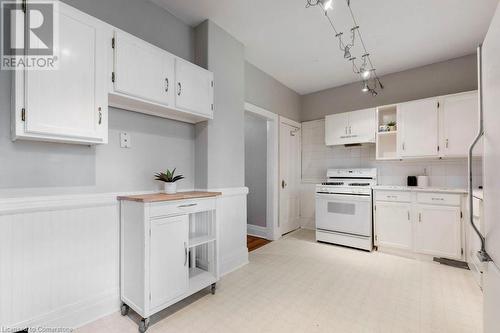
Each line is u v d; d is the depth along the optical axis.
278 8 2.19
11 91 1.36
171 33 2.25
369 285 2.21
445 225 2.68
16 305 1.39
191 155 2.45
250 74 3.27
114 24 1.82
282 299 1.98
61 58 1.36
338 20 2.35
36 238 1.46
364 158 3.80
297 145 4.39
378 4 2.11
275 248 3.29
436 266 2.64
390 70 3.46
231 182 2.64
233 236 2.64
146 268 1.59
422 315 1.76
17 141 1.41
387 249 3.08
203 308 1.85
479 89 1.06
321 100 4.27
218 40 2.47
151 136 2.09
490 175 0.93
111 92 1.58
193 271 2.22
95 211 1.71
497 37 0.84
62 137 1.38
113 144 1.83
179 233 1.80
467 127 2.76
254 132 4.11
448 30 2.48
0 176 1.35
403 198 2.95
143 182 2.02
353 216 3.26
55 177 1.55
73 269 1.61
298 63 3.26
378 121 3.41
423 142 3.02
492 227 0.91
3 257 1.35
